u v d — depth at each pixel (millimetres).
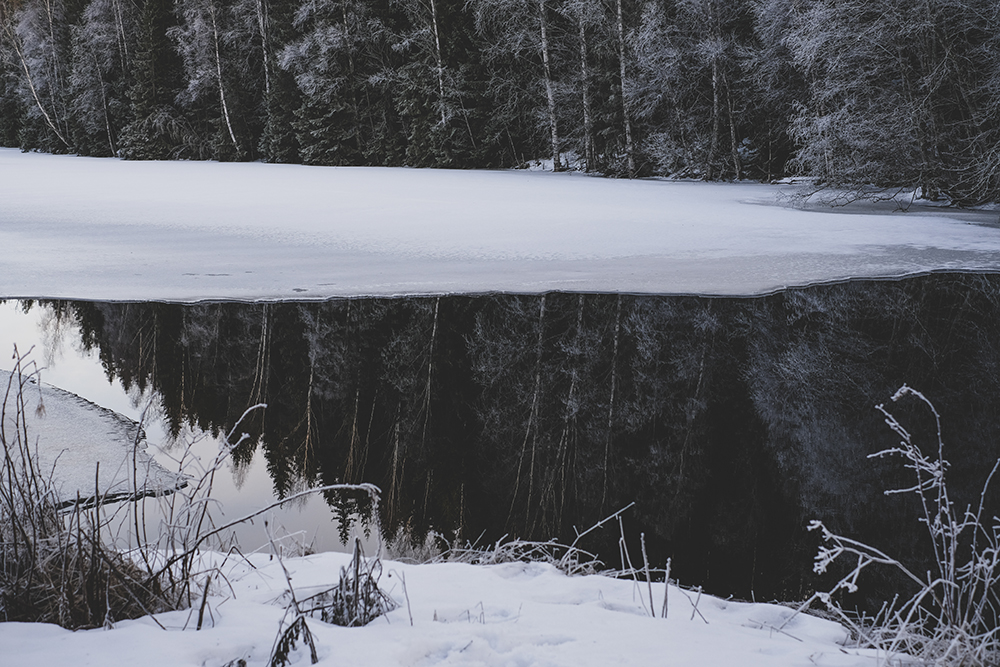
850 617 3695
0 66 74125
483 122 44312
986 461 5973
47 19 67312
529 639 2518
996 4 21281
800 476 5727
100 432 6062
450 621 2758
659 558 4383
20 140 70375
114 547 3033
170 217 19062
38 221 18172
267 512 4773
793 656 2490
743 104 34469
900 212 21062
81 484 4891
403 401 7391
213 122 55000
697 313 10469
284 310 10500
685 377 8180
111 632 2445
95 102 61406
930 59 22422
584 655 2355
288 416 6898
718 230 17125
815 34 23375
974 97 22234
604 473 5770
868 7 22703
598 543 4586
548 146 44469
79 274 12375
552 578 3523
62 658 2213
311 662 2234
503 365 8547
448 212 20031
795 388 7836
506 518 4922
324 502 5023
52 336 9211
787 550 4523
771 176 33969
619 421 6961
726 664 2326
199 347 8938
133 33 62250
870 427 6758
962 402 7383
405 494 5238
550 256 13984
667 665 2281
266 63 52656
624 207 21406
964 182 22062
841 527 4859
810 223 18422
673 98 34812
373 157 47844
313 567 3518
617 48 37625
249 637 2443
